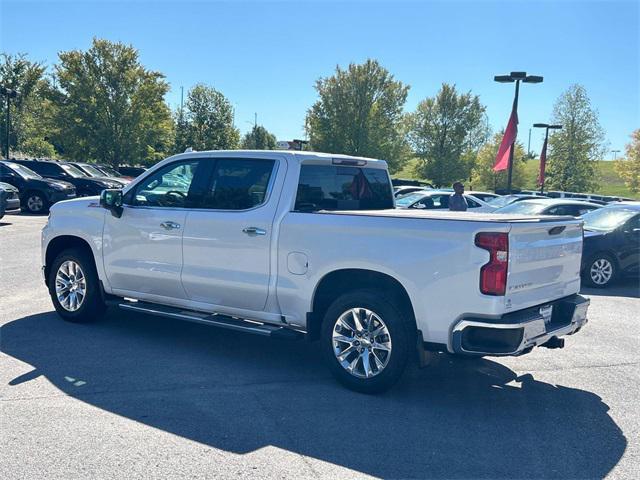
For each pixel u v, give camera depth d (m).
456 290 4.46
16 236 14.27
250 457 3.80
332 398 4.87
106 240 6.54
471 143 47.88
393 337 4.74
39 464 3.62
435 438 4.17
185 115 45.09
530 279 4.65
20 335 6.40
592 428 4.41
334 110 43.34
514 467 3.77
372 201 6.37
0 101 36.69
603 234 10.69
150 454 3.79
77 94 33.28
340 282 5.26
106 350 5.98
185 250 5.91
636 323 7.94
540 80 19.38
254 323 5.64
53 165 22.80
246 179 5.69
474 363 5.99
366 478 3.58
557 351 6.51
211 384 5.11
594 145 38.38
